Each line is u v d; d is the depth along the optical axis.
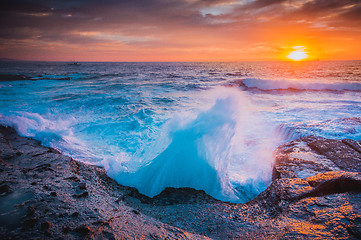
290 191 2.92
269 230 2.17
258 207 2.88
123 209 2.57
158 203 3.13
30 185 2.59
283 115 7.99
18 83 19.36
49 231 1.73
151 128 6.84
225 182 3.79
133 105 10.47
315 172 3.57
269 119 7.50
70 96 12.72
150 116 8.36
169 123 4.91
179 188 3.62
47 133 6.16
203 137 4.30
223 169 3.98
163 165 3.99
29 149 4.78
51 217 1.94
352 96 12.53
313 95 13.30
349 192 2.55
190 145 4.18
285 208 2.58
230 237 2.16
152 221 2.37
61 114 8.76
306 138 5.20
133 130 6.71
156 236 1.96
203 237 2.13
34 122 7.14
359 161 3.87
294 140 5.25
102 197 2.81
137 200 3.20
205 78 25.47
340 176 2.85
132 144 5.60
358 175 2.72
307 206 2.48
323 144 4.70
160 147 4.59
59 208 2.13
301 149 4.62
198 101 11.64
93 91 15.07
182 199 3.26
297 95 13.49
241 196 3.47
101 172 4.06
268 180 3.83
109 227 1.95
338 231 1.85
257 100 11.66
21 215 1.89
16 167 3.51
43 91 14.87
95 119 8.02
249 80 16.72
